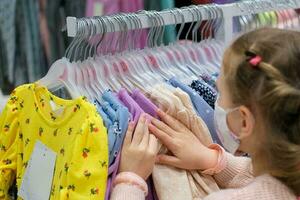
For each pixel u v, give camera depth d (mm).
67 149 1038
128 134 1044
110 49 1245
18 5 2111
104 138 980
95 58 1215
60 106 1091
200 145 1124
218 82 1021
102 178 974
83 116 1012
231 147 1062
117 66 1222
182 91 1144
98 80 1193
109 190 1022
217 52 1426
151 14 1260
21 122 1232
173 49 1356
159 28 1315
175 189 1091
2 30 2115
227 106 952
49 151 1129
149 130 1084
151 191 1125
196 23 1449
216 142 1187
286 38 872
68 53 1188
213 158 1125
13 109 1240
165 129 1097
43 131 1156
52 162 1115
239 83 890
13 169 1269
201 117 1178
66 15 2139
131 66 1241
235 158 1153
